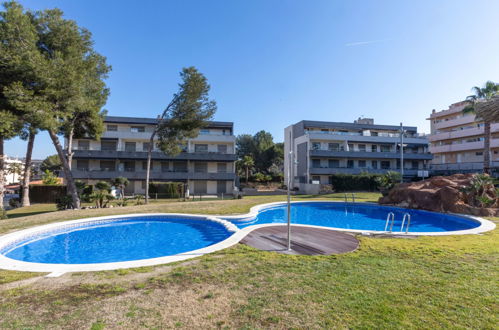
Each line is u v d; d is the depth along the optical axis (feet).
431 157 131.54
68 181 56.90
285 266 18.01
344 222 48.52
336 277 15.58
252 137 202.28
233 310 11.62
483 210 44.11
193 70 70.33
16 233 31.94
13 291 14.42
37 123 43.16
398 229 41.88
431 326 10.02
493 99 22.40
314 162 127.44
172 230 39.29
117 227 41.01
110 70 63.00
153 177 106.22
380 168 133.28
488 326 9.97
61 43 49.83
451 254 20.63
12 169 118.83
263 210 59.16
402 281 14.76
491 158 123.75
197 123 72.79
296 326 10.17
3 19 42.83
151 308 12.00
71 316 11.39
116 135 104.94
